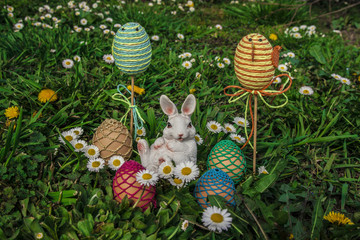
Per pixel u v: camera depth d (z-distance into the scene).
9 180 0.42
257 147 0.52
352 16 1.08
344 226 0.39
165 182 0.43
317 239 0.39
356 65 0.77
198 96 0.63
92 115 0.57
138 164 0.40
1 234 0.36
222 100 0.65
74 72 0.67
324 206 0.45
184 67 0.70
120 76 0.66
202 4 1.17
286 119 0.59
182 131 0.41
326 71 0.73
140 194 0.39
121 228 0.37
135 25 0.42
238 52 0.40
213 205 0.38
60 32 0.77
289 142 0.53
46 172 0.45
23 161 0.44
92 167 0.42
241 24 1.02
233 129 0.51
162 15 0.98
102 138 0.45
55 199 0.41
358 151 0.55
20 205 0.41
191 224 0.40
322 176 0.50
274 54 0.40
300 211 0.45
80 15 0.90
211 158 0.44
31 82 0.58
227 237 0.39
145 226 0.37
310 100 0.65
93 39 0.79
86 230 0.36
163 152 0.42
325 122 0.58
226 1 1.20
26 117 0.54
